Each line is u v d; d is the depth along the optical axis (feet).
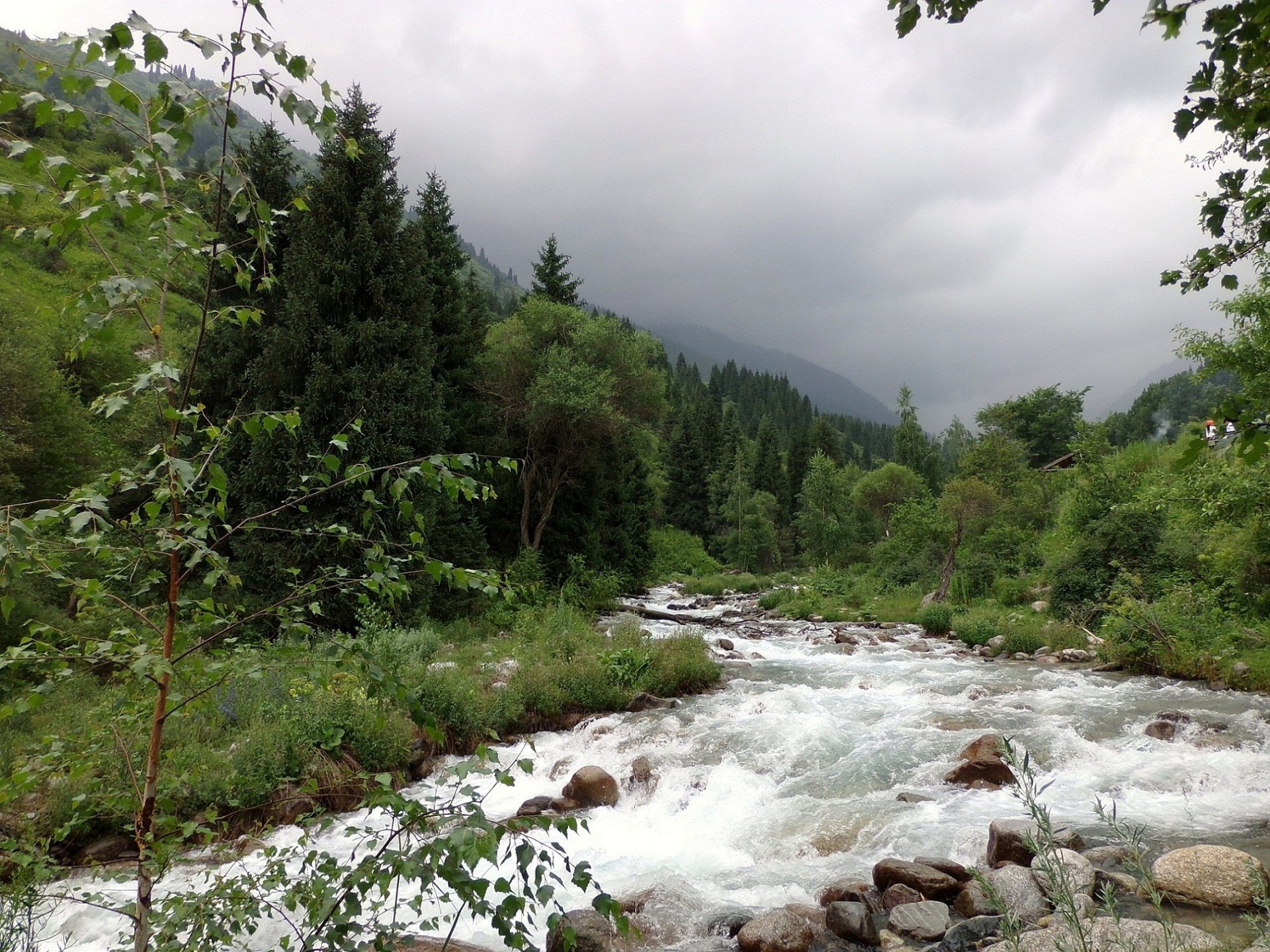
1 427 53.57
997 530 93.56
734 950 19.31
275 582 53.01
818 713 40.70
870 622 84.74
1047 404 185.06
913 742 34.81
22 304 71.56
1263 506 40.40
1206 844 22.33
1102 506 67.36
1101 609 61.82
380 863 7.89
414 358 66.13
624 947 19.31
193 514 8.66
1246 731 34.30
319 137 7.70
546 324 95.61
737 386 576.20
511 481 93.15
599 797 30.50
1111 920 17.07
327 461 9.02
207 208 8.25
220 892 9.58
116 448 58.34
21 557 6.88
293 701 31.65
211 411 61.57
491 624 64.54
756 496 186.70
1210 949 14.88
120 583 9.43
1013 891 19.65
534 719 40.70
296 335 58.70
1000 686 46.34
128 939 9.96
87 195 7.00
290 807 26.12
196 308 9.06
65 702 30.50
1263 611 50.90
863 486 178.70
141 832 8.93
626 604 96.78
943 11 9.27
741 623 86.69
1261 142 9.61
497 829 7.41
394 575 8.87
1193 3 6.97
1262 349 40.93
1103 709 39.22
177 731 27.55
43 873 11.03
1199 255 11.89
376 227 65.92
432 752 34.76
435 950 17.90
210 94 7.43
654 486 194.80
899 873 21.59
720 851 26.12
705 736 36.63
